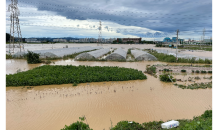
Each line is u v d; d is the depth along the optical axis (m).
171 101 14.80
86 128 9.23
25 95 16.05
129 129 9.59
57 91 17.25
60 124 10.84
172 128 9.52
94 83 20.19
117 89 18.02
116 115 12.11
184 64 36.59
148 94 16.56
